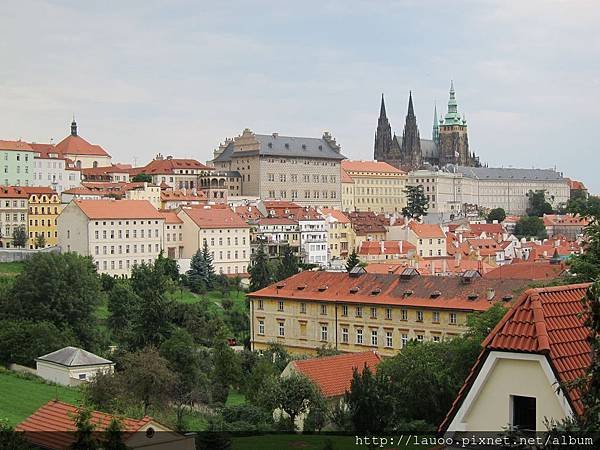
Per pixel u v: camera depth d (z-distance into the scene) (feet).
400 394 251.80
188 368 448.65
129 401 345.10
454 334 496.64
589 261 197.06
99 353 588.50
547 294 83.66
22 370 518.78
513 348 79.56
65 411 217.77
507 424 80.07
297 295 583.17
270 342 592.60
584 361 78.84
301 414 307.58
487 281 513.04
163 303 564.30
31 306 613.52
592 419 73.97
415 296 525.75
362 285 563.48
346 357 366.43
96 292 643.86
